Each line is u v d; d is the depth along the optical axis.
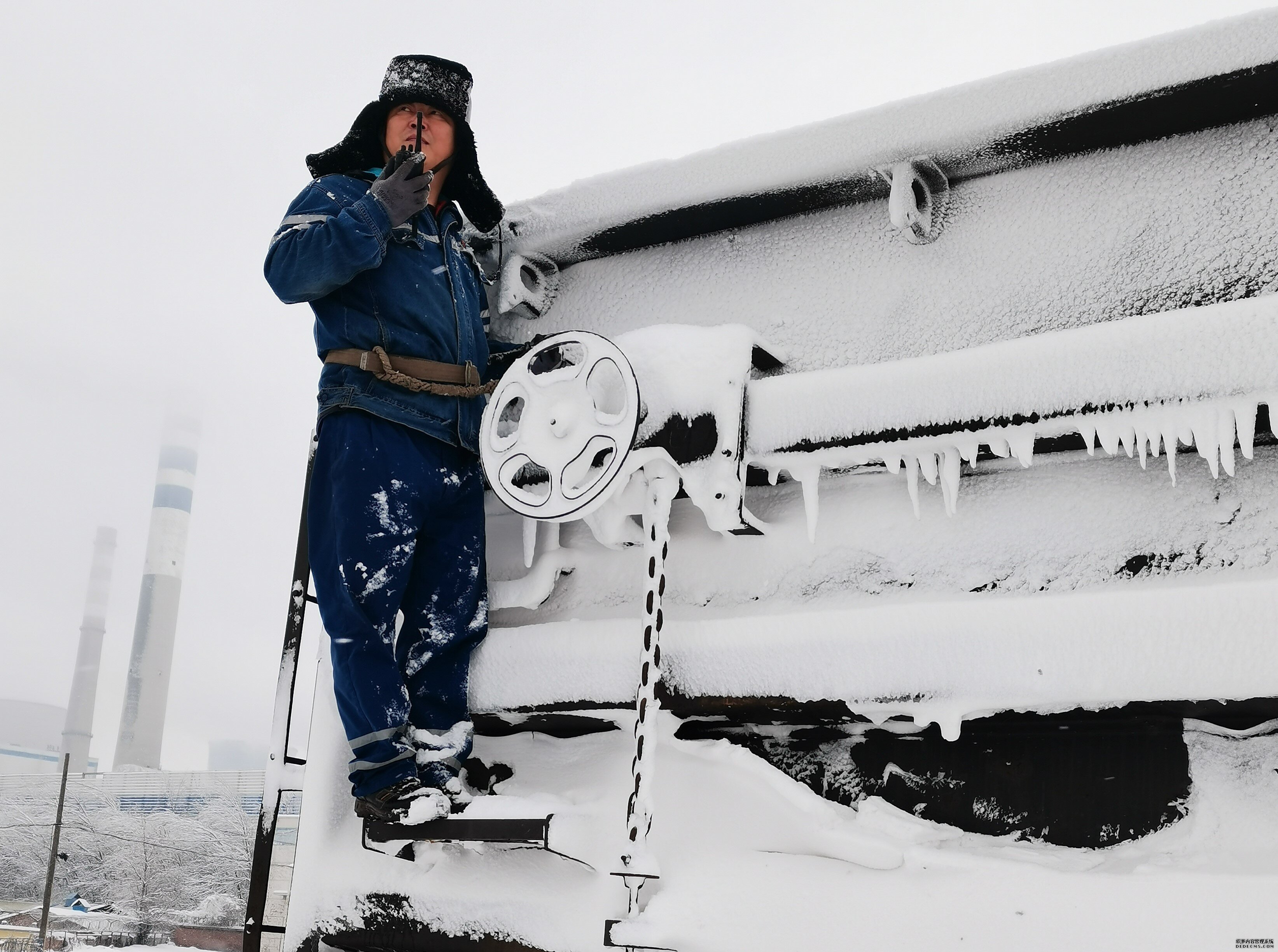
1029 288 1.74
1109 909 1.26
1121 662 1.38
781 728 1.75
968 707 1.46
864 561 1.71
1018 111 1.69
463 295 2.07
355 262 1.82
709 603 1.80
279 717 2.02
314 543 1.88
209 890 31.50
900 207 1.79
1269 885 1.19
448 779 1.80
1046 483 1.64
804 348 1.92
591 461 1.75
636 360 1.78
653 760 1.58
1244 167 1.63
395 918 1.79
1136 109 1.64
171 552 69.00
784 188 1.92
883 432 1.62
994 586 1.59
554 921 1.64
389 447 1.88
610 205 2.06
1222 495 1.50
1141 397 1.43
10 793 37.75
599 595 1.94
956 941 1.33
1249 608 1.33
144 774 37.03
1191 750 1.47
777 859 1.51
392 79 2.12
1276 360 1.36
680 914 1.50
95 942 28.50
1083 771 1.52
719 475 1.67
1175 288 1.62
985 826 1.56
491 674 1.89
